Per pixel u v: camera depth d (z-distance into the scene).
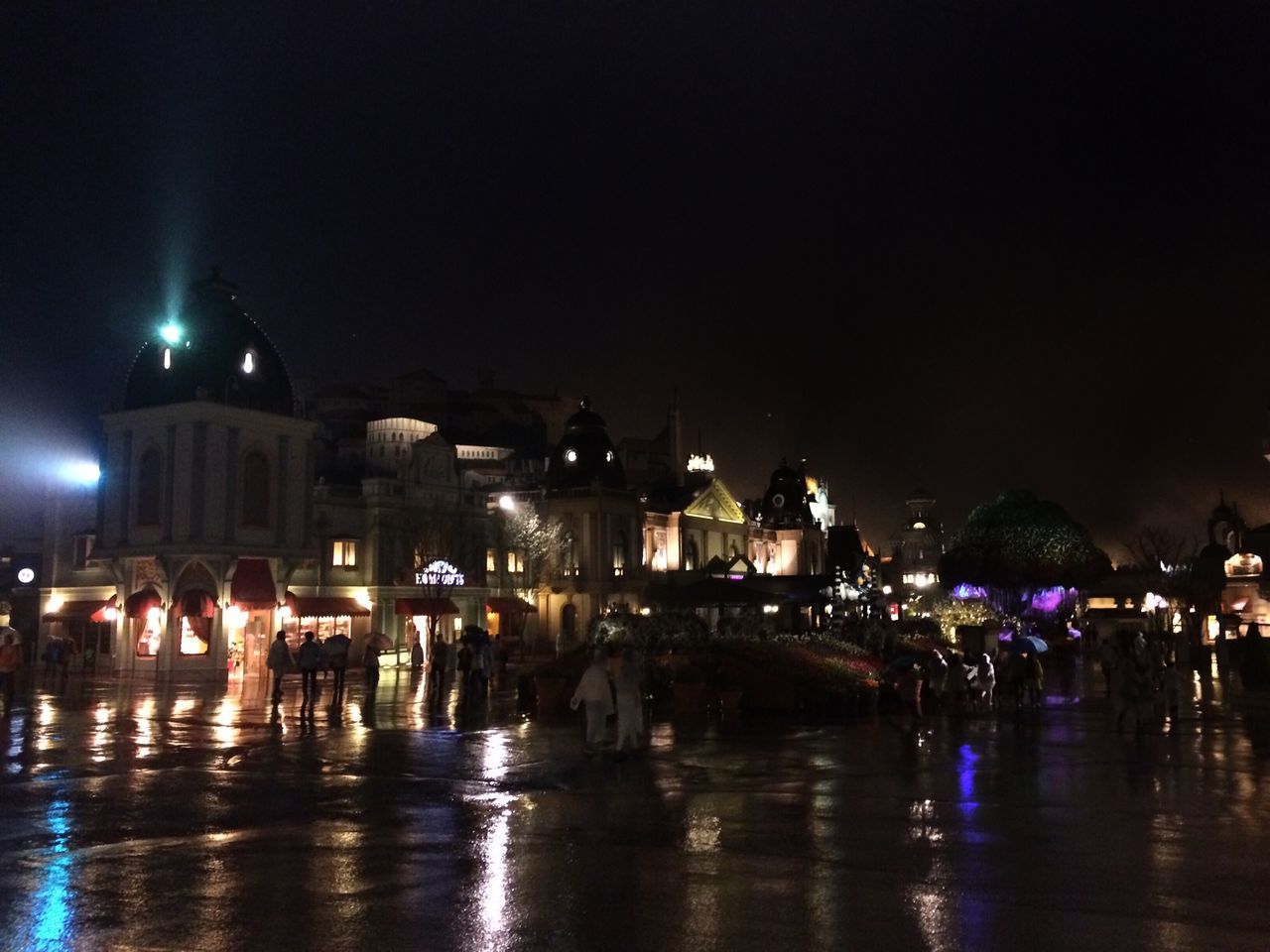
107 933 8.04
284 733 21.50
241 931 8.09
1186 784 15.37
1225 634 54.34
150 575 45.62
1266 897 9.13
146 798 13.87
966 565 57.94
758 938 7.92
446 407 108.81
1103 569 58.19
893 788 14.87
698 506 89.50
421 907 8.73
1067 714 26.45
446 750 18.88
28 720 24.17
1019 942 7.84
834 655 28.28
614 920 8.37
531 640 70.44
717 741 20.45
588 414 80.75
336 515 53.41
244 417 46.97
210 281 49.47
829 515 149.75
